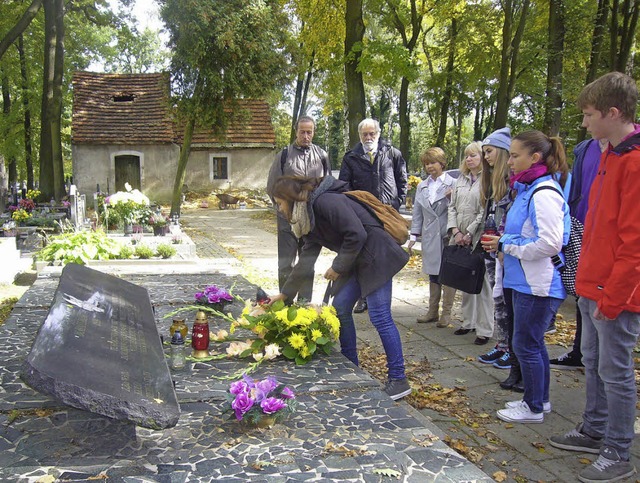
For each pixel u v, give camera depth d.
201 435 2.49
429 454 2.34
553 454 3.22
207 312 4.68
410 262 9.87
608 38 17.78
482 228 4.65
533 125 21.00
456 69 23.45
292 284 3.99
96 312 3.35
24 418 2.62
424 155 5.80
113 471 2.14
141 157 25.53
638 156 2.59
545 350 3.58
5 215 13.93
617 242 2.76
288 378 3.26
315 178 3.57
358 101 14.97
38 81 28.19
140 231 11.59
